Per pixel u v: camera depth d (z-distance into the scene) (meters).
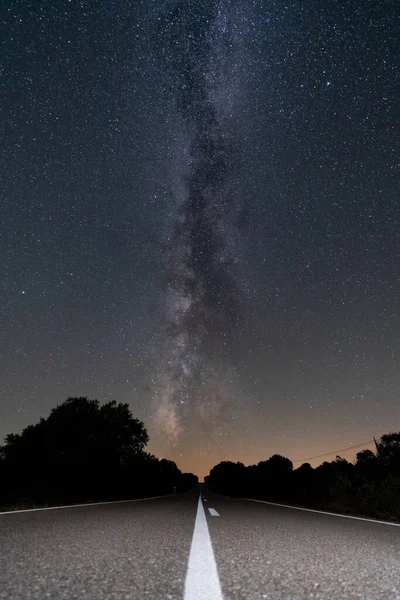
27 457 25.55
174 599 1.80
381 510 11.62
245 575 2.41
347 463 29.36
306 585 2.20
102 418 28.97
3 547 3.23
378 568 2.78
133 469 31.27
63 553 3.01
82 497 21.44
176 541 3.92
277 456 60.62
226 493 47.06
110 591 1.92
